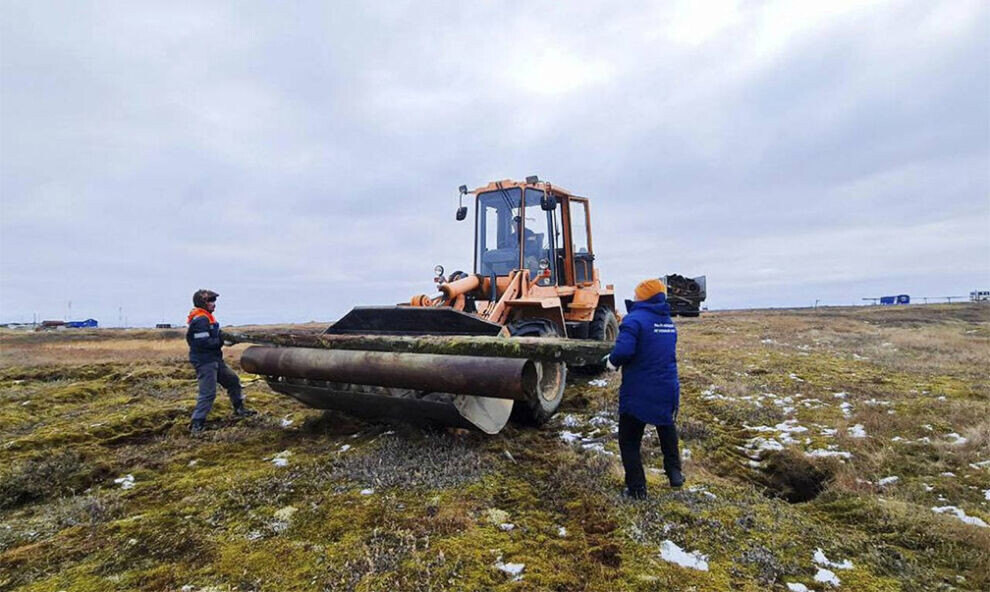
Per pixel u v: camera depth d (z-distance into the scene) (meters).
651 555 2.63
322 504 3.20
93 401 6.52
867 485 3.52
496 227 6.71
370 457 3.90
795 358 8.41
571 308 7.04
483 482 3.47
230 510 3.18
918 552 2.75
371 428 4.80
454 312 4.42
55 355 11.30
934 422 4.62
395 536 2.78
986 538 2.73
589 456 4.01
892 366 7.62
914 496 3.36
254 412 5.61
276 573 2.50
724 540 2.77
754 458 4.24
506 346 3.51
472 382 3.52
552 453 4.10
